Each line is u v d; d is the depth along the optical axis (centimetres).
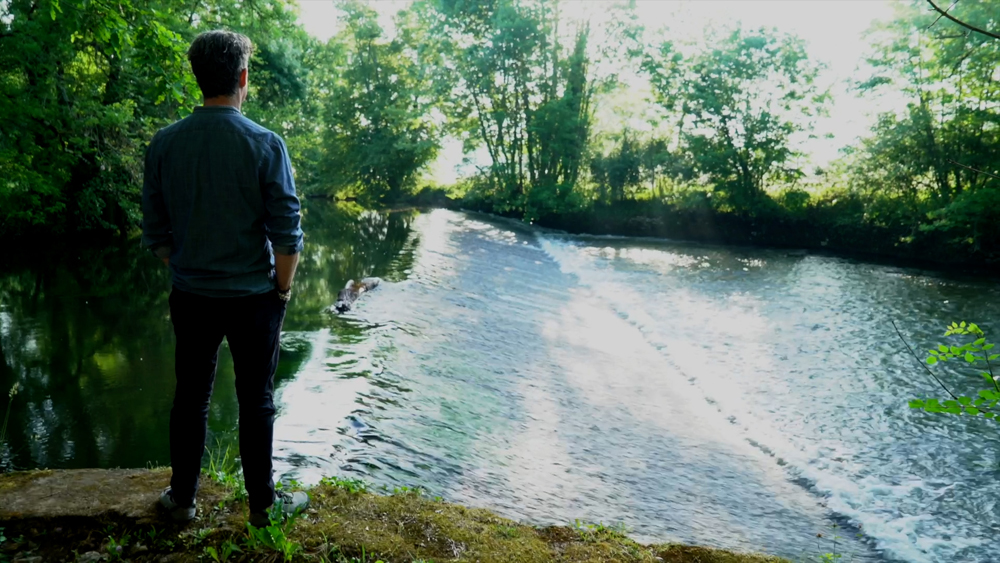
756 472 699
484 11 3269
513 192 3288
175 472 293
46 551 283
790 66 2531
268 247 272
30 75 1485
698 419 845
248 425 281
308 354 883
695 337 1216
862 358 1098
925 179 2328
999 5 1816
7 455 609
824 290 1636
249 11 1769
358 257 1819
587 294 1593
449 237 2362
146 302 1237
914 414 863
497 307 1320
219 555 282
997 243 2030
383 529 315
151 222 268
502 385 868
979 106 2089
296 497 318
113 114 1587
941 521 608
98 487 324
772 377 1005
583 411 822
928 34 1958
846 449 761
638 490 621
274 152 260
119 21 800
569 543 342
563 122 3070
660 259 2136
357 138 4053
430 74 3466
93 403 740
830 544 557
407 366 869
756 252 2336
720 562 344
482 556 307
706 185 2798
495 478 596
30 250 1777
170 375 837
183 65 816
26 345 951
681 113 2831
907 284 1716
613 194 2955
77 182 1962
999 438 794
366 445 606
